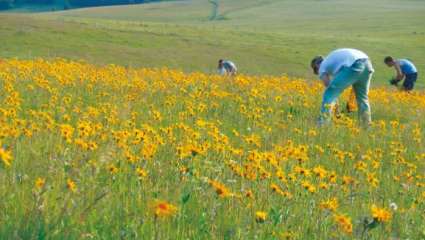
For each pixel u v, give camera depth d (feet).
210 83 62.54
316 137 40.57
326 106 48.47
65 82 52.16
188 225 20.06
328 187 26.53
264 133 40.14
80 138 28.58
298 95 57.00
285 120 46.44
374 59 171.94
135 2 615.98
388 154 38.19
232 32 204.95
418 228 24.71
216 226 20.68
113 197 21.86
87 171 24.45
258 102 52.85
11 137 27.76
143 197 22.22
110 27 184.75
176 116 43.09
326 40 199.82
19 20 172.86
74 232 18.22
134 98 47.80
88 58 140.87
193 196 22.77
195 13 448.65
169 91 54.29
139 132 29.50
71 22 186.09
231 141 37.19
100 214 20.07
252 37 194.70
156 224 19.16
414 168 34.53
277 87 60.75
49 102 42.98
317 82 72.59
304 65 158.20
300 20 348.59
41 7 636.07
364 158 33.50
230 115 46.16
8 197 20.03
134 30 183.32
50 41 153.99
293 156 29.55
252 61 156.97
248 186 25.21
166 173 26.08
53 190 20.85
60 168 24.23
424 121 54.49
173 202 22.00
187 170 25.62
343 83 50.65
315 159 34.14
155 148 27.94
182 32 191.62
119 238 18.57
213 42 175.73
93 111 37.88
